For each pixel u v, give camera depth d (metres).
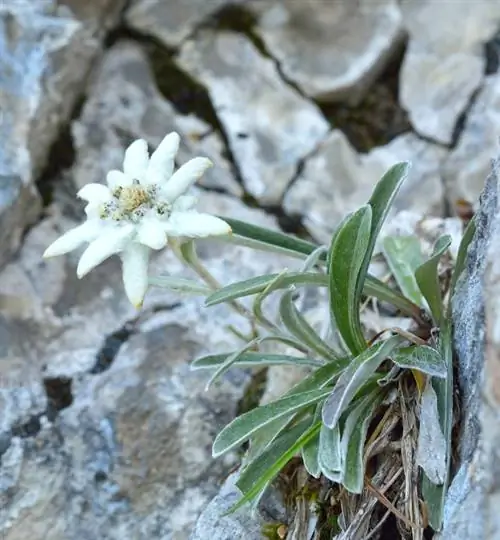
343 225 0.18
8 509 0.22
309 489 0.20
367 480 0.18
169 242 0.19
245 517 0.20
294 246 0.21
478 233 0.18
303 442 0.18
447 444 0.17
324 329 0.24
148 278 0.21
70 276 0.26
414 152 0.29
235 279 0.26
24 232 0.27
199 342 0.25
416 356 0.18
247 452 0.21
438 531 0.16
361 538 0.18
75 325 0.25
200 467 0.23
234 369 0.24
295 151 0.29
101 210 0.19
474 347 0.17
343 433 0.18
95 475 0.22
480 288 0.17
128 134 0.29
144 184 0.19
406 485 0.18
